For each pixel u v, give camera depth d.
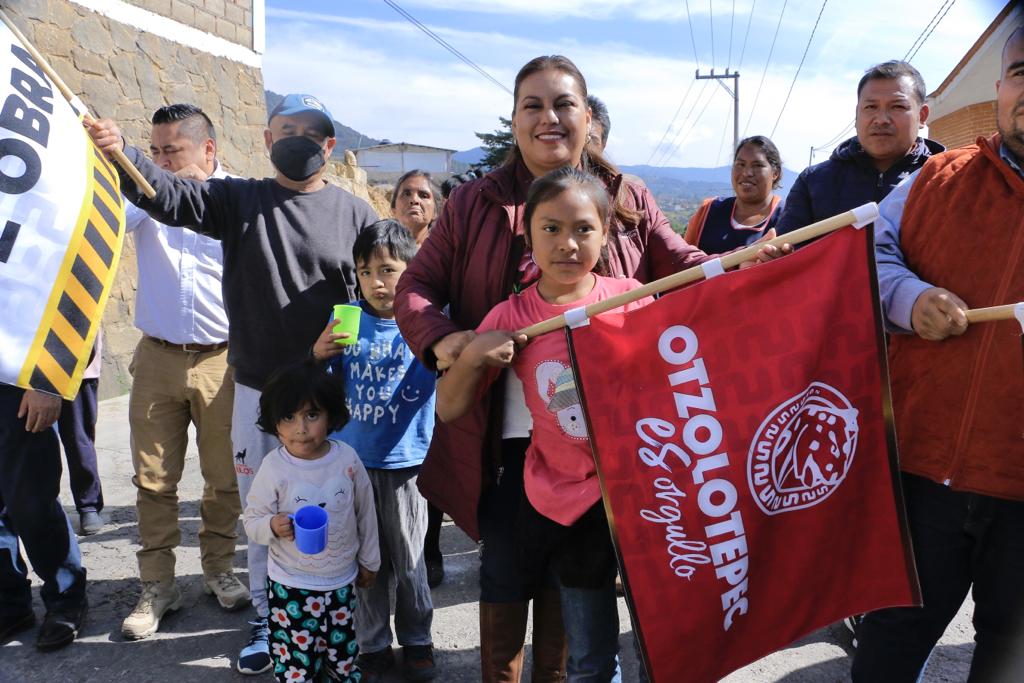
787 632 2.00
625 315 1.98
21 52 2.49
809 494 1.97
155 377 3.43
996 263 2.02
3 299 2.29
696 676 1.94
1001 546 2.05
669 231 2.58
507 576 2.36
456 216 2.49
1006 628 2.08
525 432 2.37
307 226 3.12
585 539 2.15
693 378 1.95
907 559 1.98
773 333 1.93
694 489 1.94
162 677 3.09
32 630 3.46
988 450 2.00
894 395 2.23
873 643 2.24
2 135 2.34
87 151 2.53
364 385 2.96
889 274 2.16
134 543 4.43
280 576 2.65
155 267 3.38
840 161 3.55
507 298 2.40
